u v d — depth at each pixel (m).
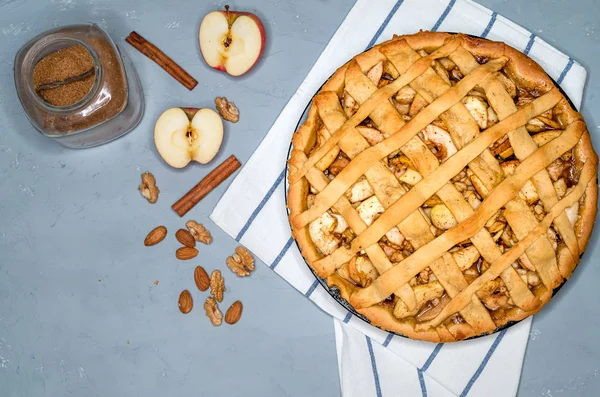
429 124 0.74
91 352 0.87
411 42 0.77
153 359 0.87
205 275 0.86
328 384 0.86
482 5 0.86
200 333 0.87
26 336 0.87
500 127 0.73
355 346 0.85
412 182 0.74
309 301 0.86
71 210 0.87
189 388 0.87
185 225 0.87
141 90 0.87
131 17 0.87
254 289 0.87
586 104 0.86
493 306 0.76
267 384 0.87
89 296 0.87
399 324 0.75
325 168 0.76
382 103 0.74
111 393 0.87
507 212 0.73
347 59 0.85
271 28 0.87
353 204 0.75
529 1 0.86
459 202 0.73
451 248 0.74
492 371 0.83
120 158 0.87
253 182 0.85
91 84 0.80
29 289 0.87
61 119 0.80
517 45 0.84
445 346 0.84
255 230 0.85
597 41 0.86
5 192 0.87
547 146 0.74
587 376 0.85
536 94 0.77
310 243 0.76
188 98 0.87
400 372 0.84
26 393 0.87
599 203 0.82
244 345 0.87
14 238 0.87
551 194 0.74
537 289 0.75
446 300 0.75
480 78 0.74
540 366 0.85
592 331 0.85
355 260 0.75
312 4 0.87
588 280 0.85
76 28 0.81
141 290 0.87
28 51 0.79
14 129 0.87
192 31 0.87
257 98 0.87
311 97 0.85
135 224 0.87
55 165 0.87
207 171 0.87
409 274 0.73
